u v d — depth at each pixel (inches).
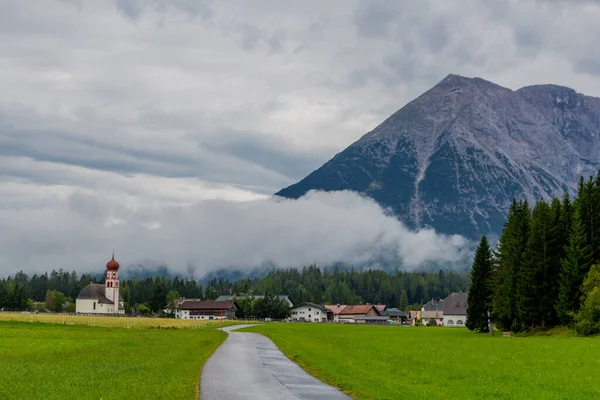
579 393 1418.6
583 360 2188.7
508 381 1621.6
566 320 4195.4
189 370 1662.2
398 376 1705.2
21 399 1143.6
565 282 4232.3
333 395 1311.5
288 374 1696.6
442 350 2657.5
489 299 5118.1
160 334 3678.6
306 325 7332.7
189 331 4330.7
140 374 1510.8
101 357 1980.8
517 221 4913.9
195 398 1224.2
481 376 1715.1
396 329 6166.3
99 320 6717.5
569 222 4670.3
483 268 5187.0
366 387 1428.4
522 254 4544.8
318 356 2278.5
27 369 1614.2
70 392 1223.5
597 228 4586.6
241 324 6820.9
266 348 2721.5
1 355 2059.5
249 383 1489.9
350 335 4207.7
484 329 5132.9
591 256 4318.4
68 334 3494.1
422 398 1285.7
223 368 1827.0
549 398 1341.0
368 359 2196.1
